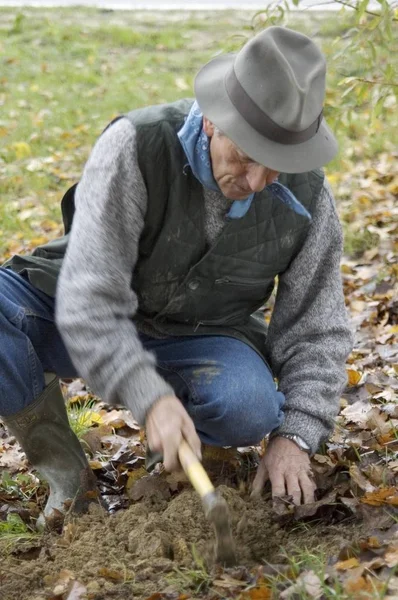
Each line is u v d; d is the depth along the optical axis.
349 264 7.07
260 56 2.93
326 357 3.71
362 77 5.51
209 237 3.38
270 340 3.84
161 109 3.28
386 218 7.66
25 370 3.61
